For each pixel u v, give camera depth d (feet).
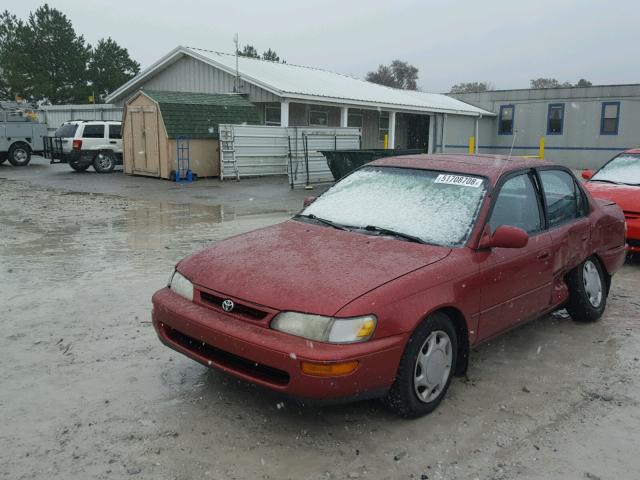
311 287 11.80
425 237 14.11
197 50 82.23
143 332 17.28
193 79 82.94
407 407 12.26
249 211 42.73
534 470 10.91
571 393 14.10
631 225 26.40
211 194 53.21
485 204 14.46
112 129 73.00
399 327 11.60
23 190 53.88
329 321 11.10
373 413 12.84
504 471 10.85
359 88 93.15
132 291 21.36
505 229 13.60
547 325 19.02
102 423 12.12
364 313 11.26
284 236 14.69
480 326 13.89
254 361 11.44
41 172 72.54
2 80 151.64
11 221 36.96
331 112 90.63
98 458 10.90
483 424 12.52
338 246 13.73
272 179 67.26
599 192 27.91
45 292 21.12
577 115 101.35
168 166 63.72
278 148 69.15
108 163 72.54
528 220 15.98
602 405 13.52
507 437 12.03
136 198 49.39
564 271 17.20
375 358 11.26
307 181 61.36
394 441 11.75
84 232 33.35
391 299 11.66
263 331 11.53
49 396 13.24
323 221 15.60
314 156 65.67
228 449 11.31
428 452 11.41
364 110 97.45
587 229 18.17
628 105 95.76
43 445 11.28
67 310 19.15
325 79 92.27
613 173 30.45
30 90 151.12
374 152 56.80
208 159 66.74
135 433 11.77
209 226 35.86
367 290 11.66
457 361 13.79
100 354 15.64
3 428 11.84
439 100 108.06
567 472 10.87
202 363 12.59
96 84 165.99
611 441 11.98
